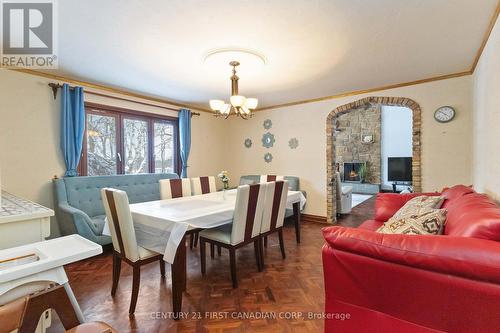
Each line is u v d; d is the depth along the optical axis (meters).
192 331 1.68
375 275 1.19
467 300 0.99
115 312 1.89
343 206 5.05
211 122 5.53
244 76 3.28
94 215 3.41
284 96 4.40
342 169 9.30
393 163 7.97
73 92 3.34
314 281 2.37
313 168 4.68
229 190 3.83
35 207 1.64
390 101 3.83
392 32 2.20
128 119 4.15
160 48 2.46
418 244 1.09
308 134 4.72
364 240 1.21
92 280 2.39
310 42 2.36
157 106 4.48
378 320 1.21
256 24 2.04
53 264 1.00
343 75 3.30
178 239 1.84
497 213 1.16
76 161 3.36
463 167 3.34
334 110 4.39
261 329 1.69
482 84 2.53
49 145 3.21
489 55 2.19
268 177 4.18
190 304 2.00
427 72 3.26
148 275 2.51
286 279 2.42
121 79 3.39
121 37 2.25
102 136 3.80
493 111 2.05
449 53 2.66
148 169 4.44
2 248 1.39
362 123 9.03
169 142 4.80
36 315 0.84
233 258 2.28
